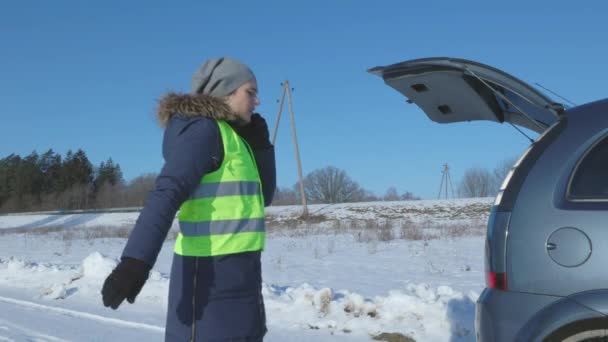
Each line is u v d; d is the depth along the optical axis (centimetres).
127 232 2586
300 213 3641
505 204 307
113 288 213
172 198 225
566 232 285
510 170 319
